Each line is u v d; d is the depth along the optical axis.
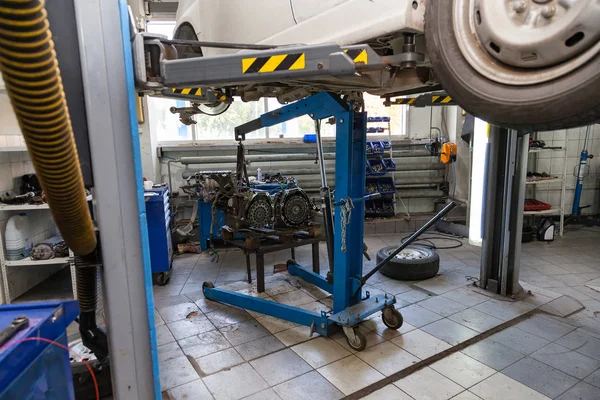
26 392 0.88
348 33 1.35
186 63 1.25
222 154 5.16
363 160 2.46
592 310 2.81
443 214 2.10
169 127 5.28
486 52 1.08
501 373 2.07
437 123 5.68
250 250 3.21
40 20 0.62
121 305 1.21
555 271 3.61
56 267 3.69
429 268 3.40
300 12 1.56
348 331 2.32
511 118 1.04
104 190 1.12
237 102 5.36
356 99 2.26
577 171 5.27
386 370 2.12
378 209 5.27
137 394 1.28
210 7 2.12
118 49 1.09
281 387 2.00
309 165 5.31
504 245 3.00
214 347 2.41
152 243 3.39
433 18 1.15
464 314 2.76
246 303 2.88
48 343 0.98
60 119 0.74
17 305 1.05
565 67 0.95
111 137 1.11
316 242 3.49
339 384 2.02
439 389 1.96
